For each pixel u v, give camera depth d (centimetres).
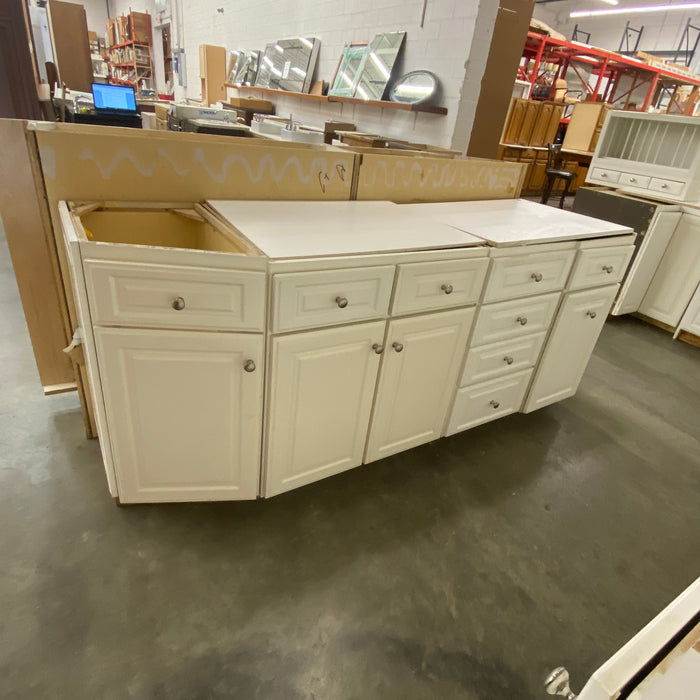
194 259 96
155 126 284
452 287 137
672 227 291
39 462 151
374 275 118
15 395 181
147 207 136
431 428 167
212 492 131
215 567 125
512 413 204
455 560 136
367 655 109
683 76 628
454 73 275
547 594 129
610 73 674
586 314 183
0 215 137
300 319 112
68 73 464
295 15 424
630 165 302
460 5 264
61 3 438
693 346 295
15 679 97
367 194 174
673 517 162
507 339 165
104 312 97
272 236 118
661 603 131
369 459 155
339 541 137
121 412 111
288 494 152
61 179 125
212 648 106
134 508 139
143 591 117
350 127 330
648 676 47
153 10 826
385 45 321
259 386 117
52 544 125
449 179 191
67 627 107
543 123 563
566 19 971
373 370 135
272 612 116
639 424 212
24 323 233
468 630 117
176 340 104
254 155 146
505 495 163
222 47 570
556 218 179
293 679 103
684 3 755
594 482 174
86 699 95
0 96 299
